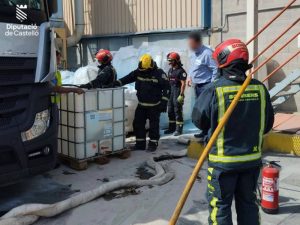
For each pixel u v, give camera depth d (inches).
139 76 286.0
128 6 543.8
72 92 239.5
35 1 193.9
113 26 573.3
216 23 435.5
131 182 213.9
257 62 333.4
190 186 115.3
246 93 126.3
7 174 180.7
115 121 261.9
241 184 130.9
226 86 125.0
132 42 549.6
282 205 186.7
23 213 170.1
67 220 178.1
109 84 277.0
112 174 241.1
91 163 261.7
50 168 201.3
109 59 280.7
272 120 136.2
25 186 220.4
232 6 420.2
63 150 252.5
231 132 125.3
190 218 176.2
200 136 272.7
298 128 293.9
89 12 612.1
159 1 497.4
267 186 176.9
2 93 179.2
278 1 383.6
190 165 255.4
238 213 134.1
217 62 129.6
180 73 340.8
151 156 275.1
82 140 245.1
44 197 205.3
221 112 124.2
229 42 128.1
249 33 322.7
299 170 237.8
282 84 331.6
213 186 127.8
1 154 179.8
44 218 179.5
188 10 463.8
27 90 188.4
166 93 287.6
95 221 176.9
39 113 193.0
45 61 194.2
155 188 213.5
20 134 184.1
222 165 125.3
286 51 382.6
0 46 178.4
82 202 192.5
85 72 342.3
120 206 191.0
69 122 246.2
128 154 273.6
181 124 344.8
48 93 198.8
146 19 518.9
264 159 263.0
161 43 505.0
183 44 476.1
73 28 639.1
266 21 394.3
